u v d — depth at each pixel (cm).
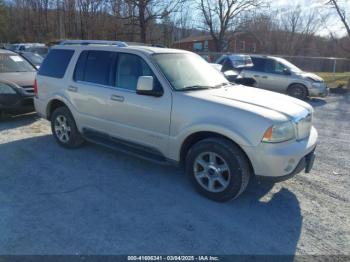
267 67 1280
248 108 368
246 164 369
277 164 351
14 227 333
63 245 307
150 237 322
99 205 381
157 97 422
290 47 5075
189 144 415
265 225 348
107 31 3234
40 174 464
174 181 448
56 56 576
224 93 422
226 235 328
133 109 448
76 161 514
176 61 465
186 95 404
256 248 310
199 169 402
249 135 354
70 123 552
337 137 708
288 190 430
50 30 4512
